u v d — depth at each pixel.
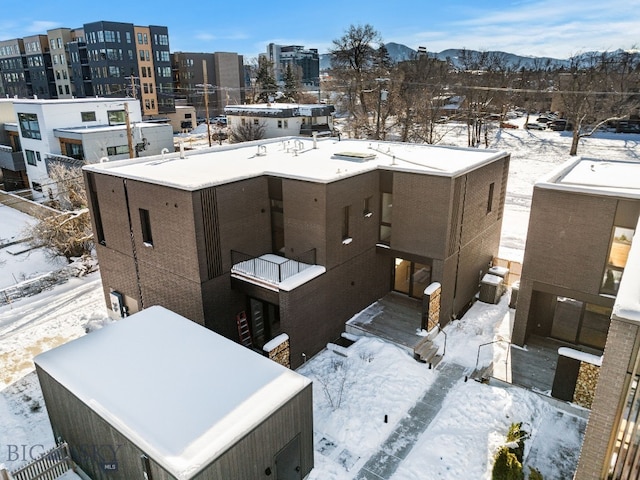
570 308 14.66
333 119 59.50
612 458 8.20
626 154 45.00
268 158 18.55
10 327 17.70
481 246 18.81
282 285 13.65
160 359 10.89
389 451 11.30
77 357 10.98
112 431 9.01
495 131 60.38
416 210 15.87
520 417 12.09
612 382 7.70
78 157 35.47
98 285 21.28
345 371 14.20
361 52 57.06
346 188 14.98
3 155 40.97
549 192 13.19
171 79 72.69
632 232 12.34
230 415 9.02
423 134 48.03
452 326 16.80
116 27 65.25
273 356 13.44
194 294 14.55
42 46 75.25
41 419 12.85
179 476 7.62
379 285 18.05
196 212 13.56
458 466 10.73
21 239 26.70
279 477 9.77
